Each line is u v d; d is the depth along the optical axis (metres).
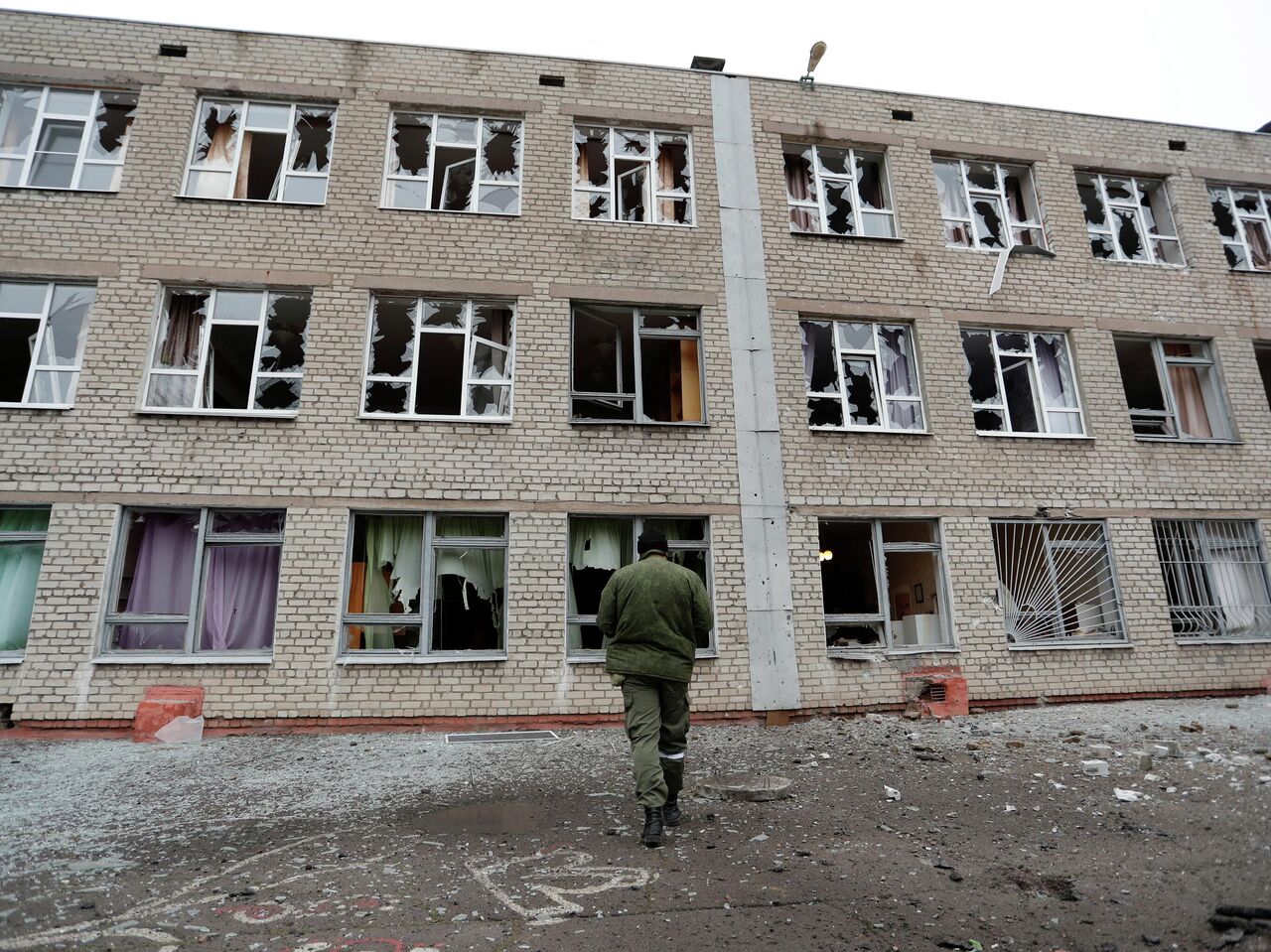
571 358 10.98
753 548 10.55
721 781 6.53
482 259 11.09
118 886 4.23
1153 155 13.79
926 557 11.24
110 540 9.37
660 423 10.79
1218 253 13.38
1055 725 9.22
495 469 10.30
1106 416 12.09
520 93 11.92
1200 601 11.71
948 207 13.02
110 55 11.02
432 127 11.69
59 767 7.39
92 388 9.78
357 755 7.91
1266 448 12.45
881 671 10.44
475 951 3.35
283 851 4.89
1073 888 3.99
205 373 10.27
